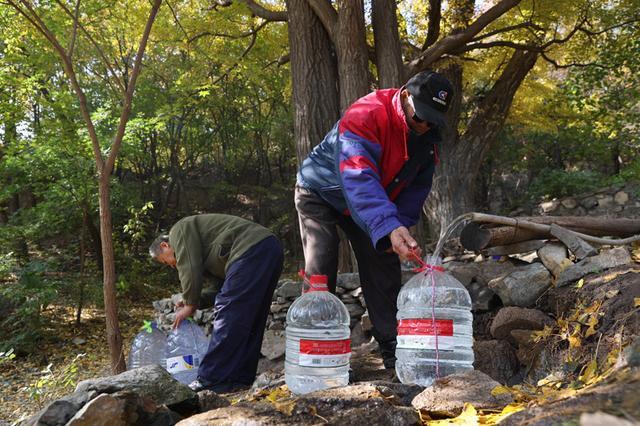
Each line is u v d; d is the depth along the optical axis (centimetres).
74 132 1163
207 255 363
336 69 798
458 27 1038
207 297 391
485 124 1169
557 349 314
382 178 297
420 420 201
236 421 193
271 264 352
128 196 1435
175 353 419
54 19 921
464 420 195
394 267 339
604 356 279
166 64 1516
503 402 212
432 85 271
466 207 1138
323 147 329
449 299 297
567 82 1327
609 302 307
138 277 1466
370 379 329
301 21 771
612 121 1425
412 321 272
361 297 511
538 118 1372
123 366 559
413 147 296
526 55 1178
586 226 432
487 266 417
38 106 1373
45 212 1246
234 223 364
